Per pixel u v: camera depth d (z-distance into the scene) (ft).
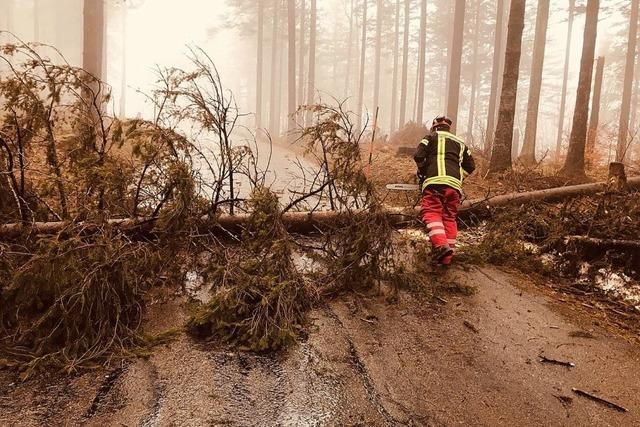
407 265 15.37
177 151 13.83
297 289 11.53
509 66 32.99
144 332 10.34
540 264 15.90
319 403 8.23
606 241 15.37
